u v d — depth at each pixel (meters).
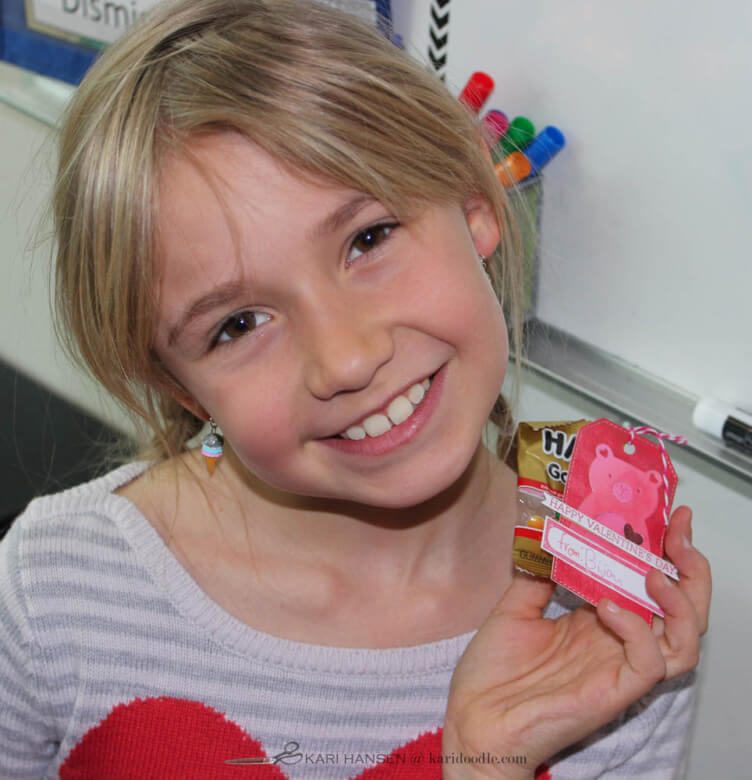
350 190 0.43
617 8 0.54
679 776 0.57
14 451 0.96
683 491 0.61
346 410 0.46
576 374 0.62
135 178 0.43
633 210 0.58
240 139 0.43
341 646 0.54
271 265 0.43
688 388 0.59
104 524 0.57
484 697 0.50
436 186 0.46
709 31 0.52
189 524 0.57
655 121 0.55
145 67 0.45
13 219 0.94
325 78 0.44
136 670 0.54
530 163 0.59
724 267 0.55
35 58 0.87
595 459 0.49
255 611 0.55
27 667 0.54
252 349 0.46
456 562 0.56
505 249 0.56
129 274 0.45
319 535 0.55
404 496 0.48
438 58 0.63
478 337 0.47
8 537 0.57
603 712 0.47
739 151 0.53
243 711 0.54
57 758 0.56
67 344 0.54
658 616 0.50
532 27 0.58
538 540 0.48
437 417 0.48
